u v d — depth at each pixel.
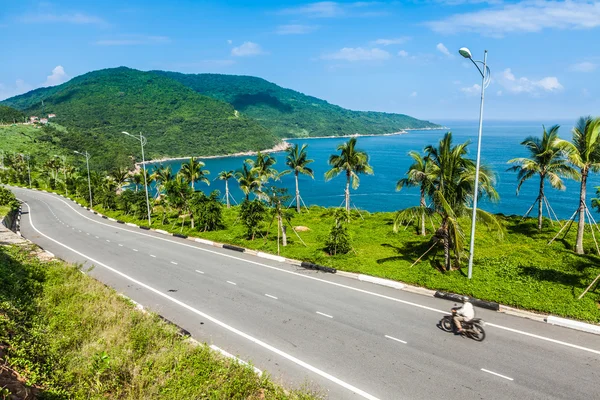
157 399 8.82
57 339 11.21
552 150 25.81
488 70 16.72
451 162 19.53
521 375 10.42
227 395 8.98
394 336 12.88
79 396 8.49
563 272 18.14
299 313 15.00
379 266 20.34
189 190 37.41
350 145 37.09
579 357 11.30
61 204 64.62
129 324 12.66
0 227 32.53
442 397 9.54
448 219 18.59
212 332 13.41
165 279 19.97
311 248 25.08
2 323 10.64
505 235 18.44
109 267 22.75
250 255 25.05
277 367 11.05
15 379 8.34
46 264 19.89
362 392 9.80
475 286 16.69
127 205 48.00
